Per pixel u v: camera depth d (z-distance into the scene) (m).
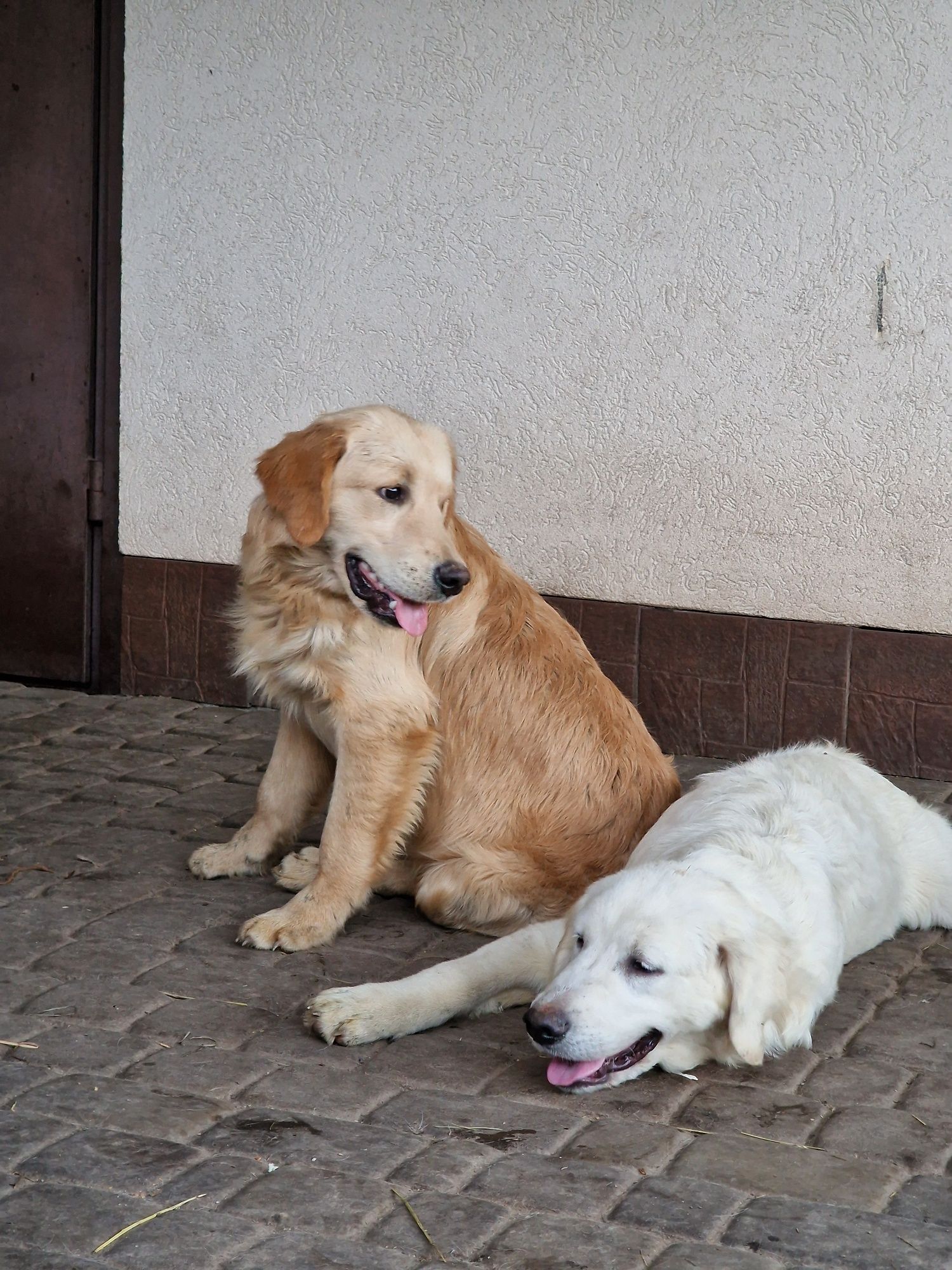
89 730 4.56
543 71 4.44
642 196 4.42
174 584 4.74
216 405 4.69
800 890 3.55
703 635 4.48
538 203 4.47
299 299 4.62
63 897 3.86
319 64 4.55
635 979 3.44
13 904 3.83
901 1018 3.63
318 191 4.59
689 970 3.44
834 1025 3.61
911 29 4.25
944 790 4.34
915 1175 3.33
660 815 3.85
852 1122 3.42
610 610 4.54
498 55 4.46
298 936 3.74
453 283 4.54
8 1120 3.38
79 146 4.68
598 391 4.49
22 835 4.06
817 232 4.34
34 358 4.75
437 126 4.51
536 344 4.51
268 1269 3.19
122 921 3.80
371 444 3.74
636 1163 3.34
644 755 3.87
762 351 4.39
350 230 4.58
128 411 4.73
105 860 3.98
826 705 4.43
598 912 3.47
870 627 4.40
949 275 4.28
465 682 3.83
